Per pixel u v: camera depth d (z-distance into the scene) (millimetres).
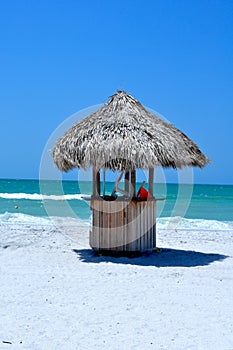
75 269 8031
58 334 4754
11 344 4449
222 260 9094
